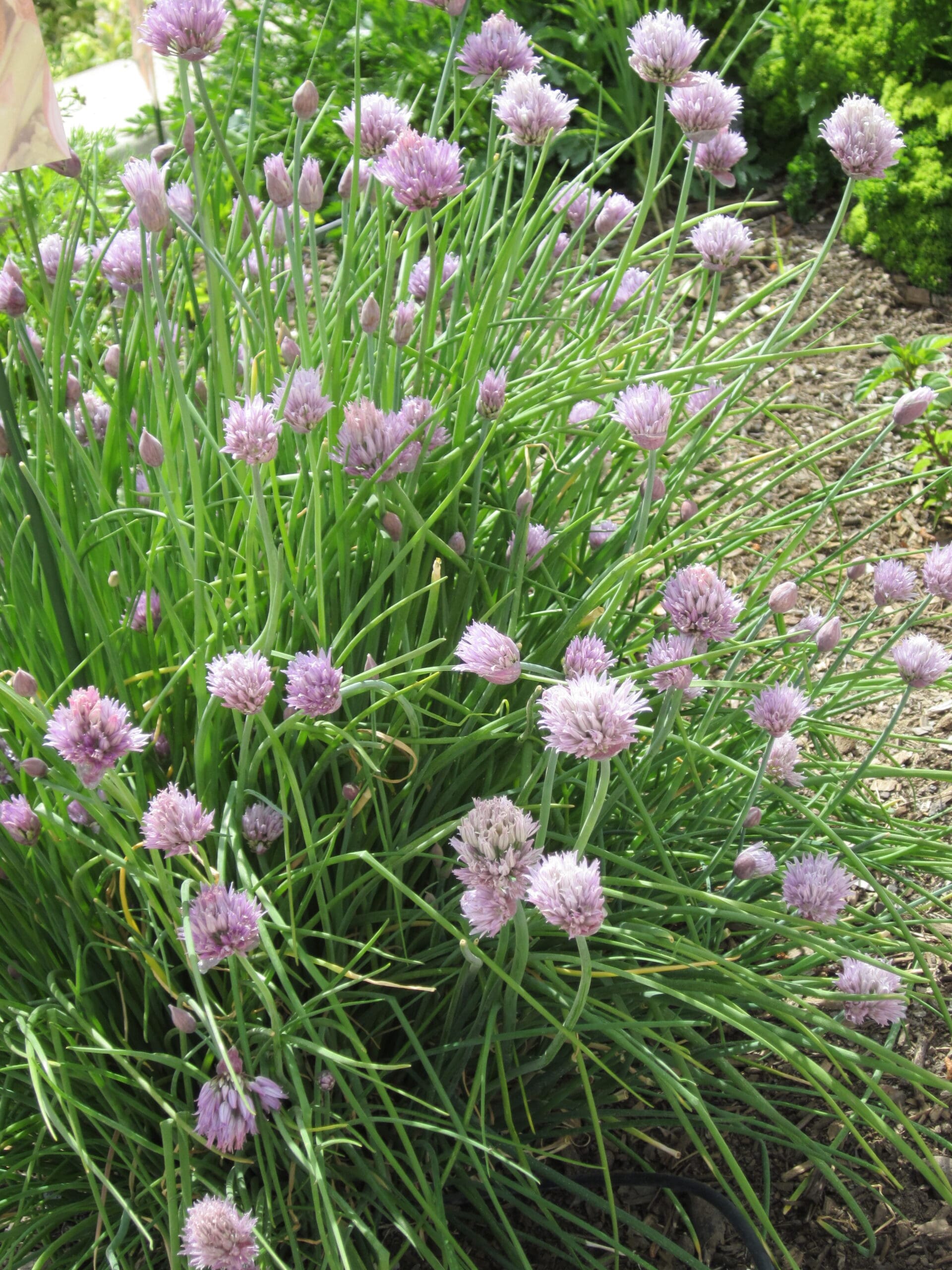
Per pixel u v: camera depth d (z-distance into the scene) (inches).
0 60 16.7
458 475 19.9
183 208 21.6
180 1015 16.2
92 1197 18.9
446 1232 16.7
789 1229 20.6
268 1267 16.7
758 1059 22.3
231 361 19.5
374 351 20.3
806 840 21.5
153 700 19.2
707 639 17.2
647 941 18.6
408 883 19.6
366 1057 16.4
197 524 17.3
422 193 17.6
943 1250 20.2
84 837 16.8
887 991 17.9
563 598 20.5
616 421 20.6
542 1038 20.2
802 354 20.5
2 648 20.1
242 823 17.7
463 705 19.0
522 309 22.5
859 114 19.6
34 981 18.7
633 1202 20.9
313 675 15.6
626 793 20.6
